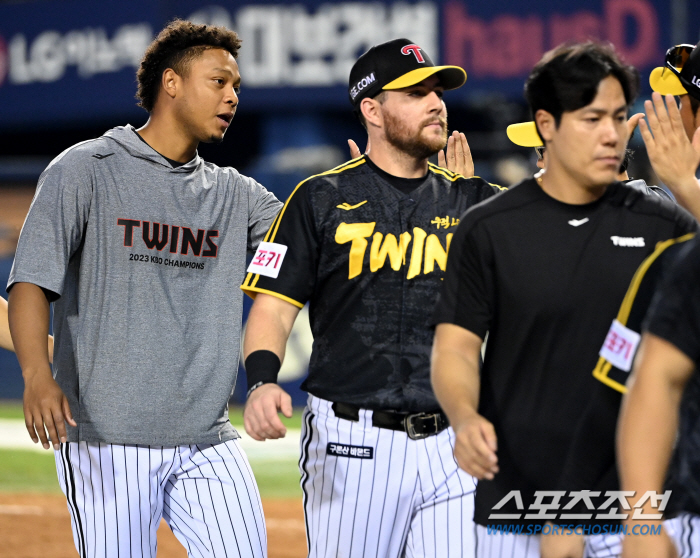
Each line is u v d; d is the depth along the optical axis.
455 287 9.59
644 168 41.25
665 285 7.39
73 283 12.20
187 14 54.88
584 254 9.18
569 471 9.11
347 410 11.14
